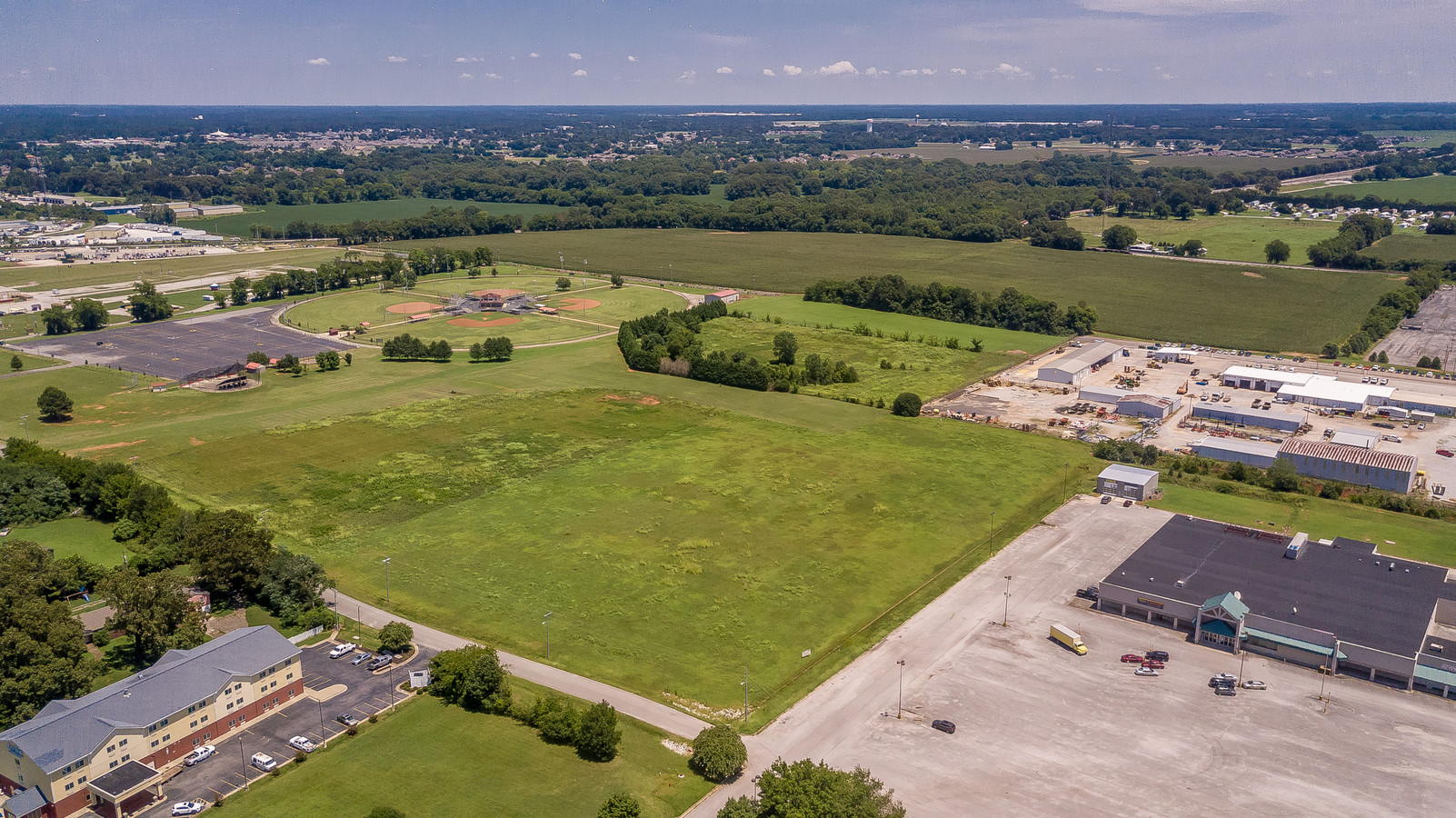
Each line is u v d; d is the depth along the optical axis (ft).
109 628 414.21
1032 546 513.45
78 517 551.59
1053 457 648.38
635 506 558.56
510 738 354.13
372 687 386.11
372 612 442.91
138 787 316.40
